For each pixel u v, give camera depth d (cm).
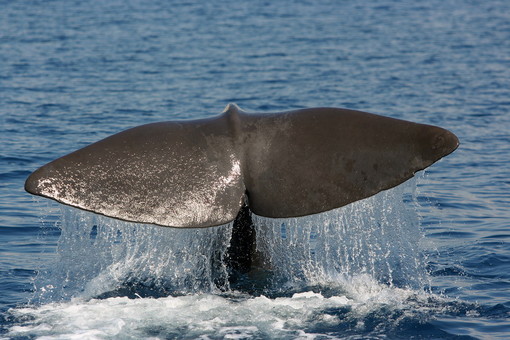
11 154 3497
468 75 7256
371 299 1634
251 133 1488
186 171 1422
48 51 8494
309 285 1669
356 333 1443
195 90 6056
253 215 1561
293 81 6694
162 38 10381
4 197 2844
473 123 4700
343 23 13162
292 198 1414
